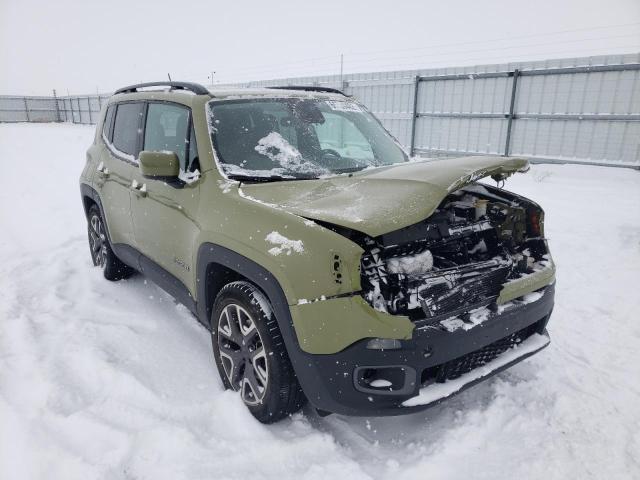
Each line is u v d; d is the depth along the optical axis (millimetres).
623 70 10398
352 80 16297
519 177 10320
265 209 2314
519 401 2596
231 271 2678
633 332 3420
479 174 2297
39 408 2445
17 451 2145
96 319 3576
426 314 2031
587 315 3693
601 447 2252
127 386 2662
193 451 2172
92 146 4652
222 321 2611
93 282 4359
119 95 4273
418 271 2174
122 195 3729
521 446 2256
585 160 11180
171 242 3057
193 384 2758
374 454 2223
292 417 2473
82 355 2961
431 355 2000
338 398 2041
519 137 12336
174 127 3191
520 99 12117
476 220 2727
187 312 3748
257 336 2395
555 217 6742
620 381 2807
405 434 2355
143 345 3170
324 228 2066
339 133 3412
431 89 13984
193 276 2812
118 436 2254
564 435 2334
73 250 5332
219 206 2551
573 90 11211
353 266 1946
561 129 11547
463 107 13352
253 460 2145
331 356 2004
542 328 2643
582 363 3006
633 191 8742
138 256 3637
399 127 15125
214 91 3238
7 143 19953
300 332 2053
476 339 2137
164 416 2428
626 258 4992
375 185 2375
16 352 3027
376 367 1959
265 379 2357
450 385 2141
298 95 3520
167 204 3047
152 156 2727
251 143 2951
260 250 2201
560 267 4758
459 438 2281
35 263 4859
